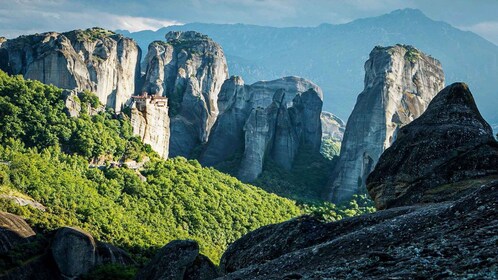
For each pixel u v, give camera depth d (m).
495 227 30.75
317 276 32.22
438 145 55.75
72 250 90.75
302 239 42.28
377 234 35.50
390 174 56.91
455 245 30.25
